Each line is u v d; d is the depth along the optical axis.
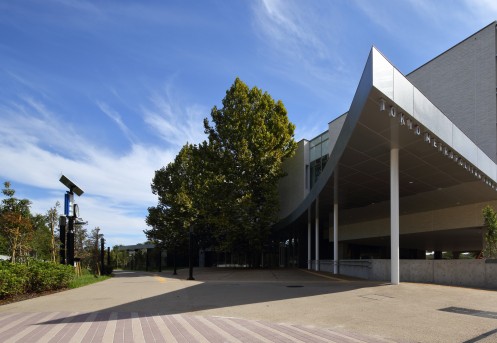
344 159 18.08
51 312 9.83
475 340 6.73
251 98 35.59
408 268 18.20
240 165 33.91
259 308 10.34
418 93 13.99
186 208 39.09
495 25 25.80
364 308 10.25
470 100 26.67
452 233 29.16
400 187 22.95
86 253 32.31
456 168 18.75
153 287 16.75
